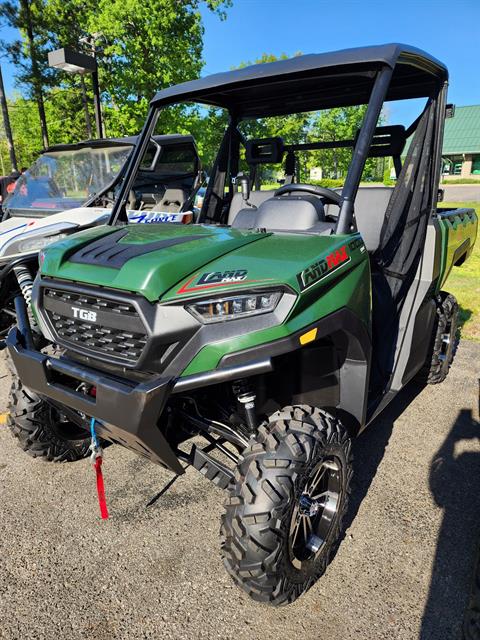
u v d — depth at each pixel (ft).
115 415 5.71
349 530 7.55
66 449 9.11
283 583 5.75
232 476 6.16
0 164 139.74
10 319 14.87
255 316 5.68
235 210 11.02
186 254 6.13
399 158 9.80
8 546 7.30
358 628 5.92
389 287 9.18
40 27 50.06
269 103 9.90
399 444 9.95
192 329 5.73
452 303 12.07
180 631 5.93
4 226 16.84
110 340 6.12
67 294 6.56
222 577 6.75
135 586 6.59
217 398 7.29
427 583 6.57
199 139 20.63
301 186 7.94
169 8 44.24
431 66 8.38
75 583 6.63
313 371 7.38
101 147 19.44
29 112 82.17
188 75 47.19
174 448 6.89
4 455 9.73
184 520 7.89
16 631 5.93
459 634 5.81
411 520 7.77
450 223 10.88
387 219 9.19
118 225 8.27
